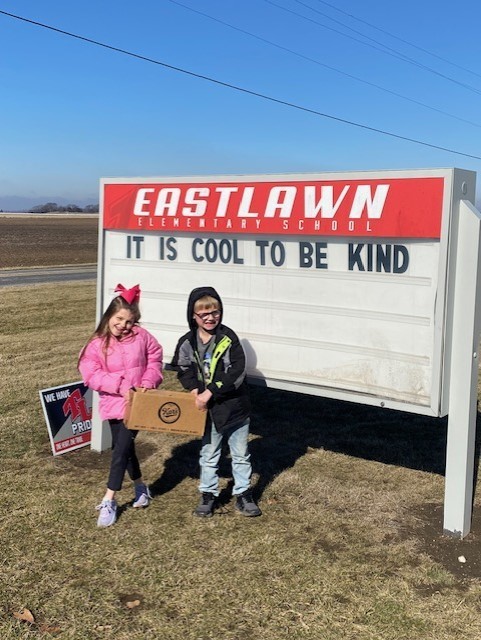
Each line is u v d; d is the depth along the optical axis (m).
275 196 4.39
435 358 3.80
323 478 4.79
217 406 3.99
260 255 4.54
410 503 4.38
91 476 4.75
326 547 3.73
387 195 3.89
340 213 4.09
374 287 4.05
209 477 4.11
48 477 4.71
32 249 40.44
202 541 3.77
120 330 4.02
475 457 5.39
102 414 4.06
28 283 19.55
